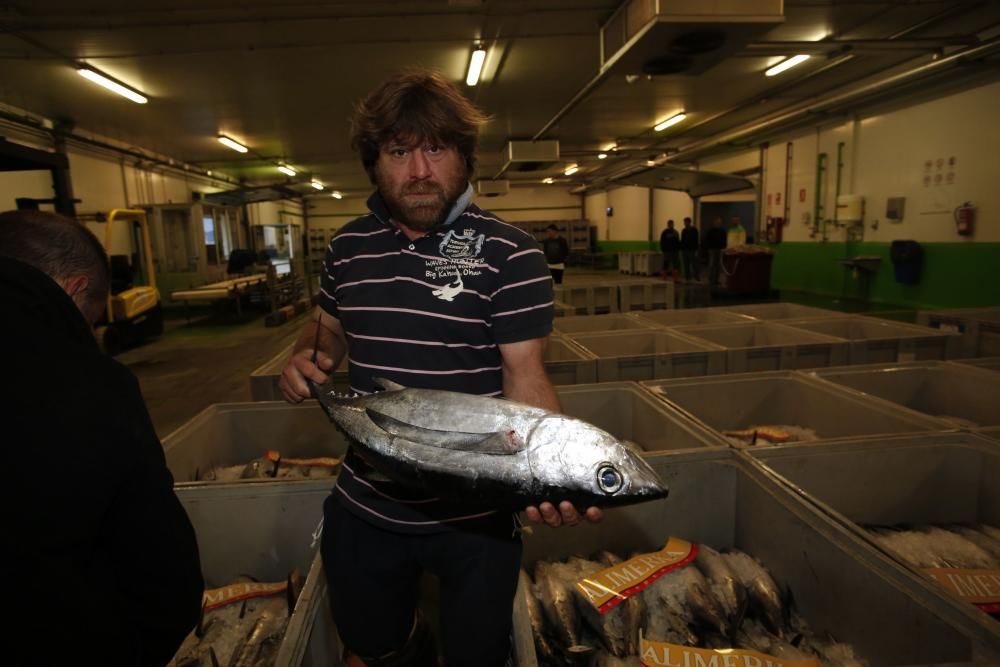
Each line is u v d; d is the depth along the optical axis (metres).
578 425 0.91
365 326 1.16
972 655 1.15
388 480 1.06
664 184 13.34
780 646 1.57
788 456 1.98
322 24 5.94
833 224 10.20
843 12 6.22
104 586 0.80
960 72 7.37
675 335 4.13
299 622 1.23
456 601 1.12
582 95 8.05
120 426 0.77
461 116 1.05
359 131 1.09
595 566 1.90
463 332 1.12
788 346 3.62
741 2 4.57
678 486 1.98
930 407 3.08
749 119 11.58
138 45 6.24
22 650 0.71
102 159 10.73
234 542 1.87
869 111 9.23
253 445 2.79
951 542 1.92
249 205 18.17
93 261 0.95
